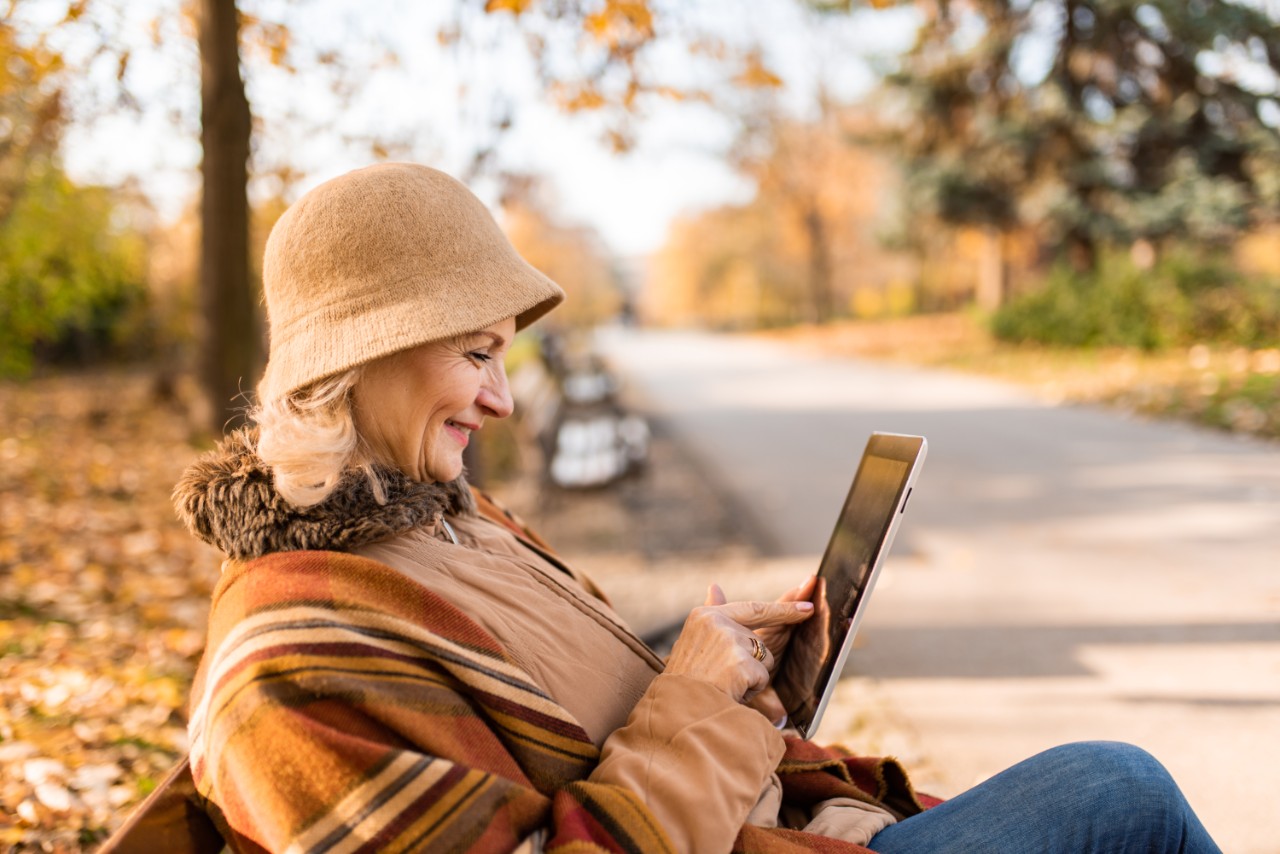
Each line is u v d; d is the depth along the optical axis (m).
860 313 47.19
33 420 11.70
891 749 3.27
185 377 13.85
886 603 4.83
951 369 17.48
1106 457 8.04
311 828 1.09
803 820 1.58
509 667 1.29
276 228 1.37
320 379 1.29
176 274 12.79
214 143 4.87
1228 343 14.02
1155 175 18.31
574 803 1.20
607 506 7.84
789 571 5.73
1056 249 21.55
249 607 1.21
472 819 1.12
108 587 5.10
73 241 8.49
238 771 1.13
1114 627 4.20
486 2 4.16
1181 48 16.83
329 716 1.14
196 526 1.32
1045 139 18.59
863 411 12.76
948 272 41.44
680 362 27.69
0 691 3.20
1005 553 5.53
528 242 12.58
